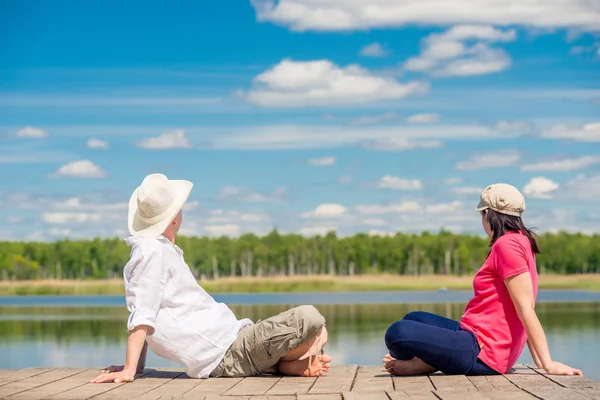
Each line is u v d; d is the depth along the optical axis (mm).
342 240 126188
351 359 11617
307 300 46094
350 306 32750
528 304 5430
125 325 19719
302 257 125625
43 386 5277
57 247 121188
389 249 124500
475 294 5746
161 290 5625
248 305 35938
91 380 5500
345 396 4637
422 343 5566
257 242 125000
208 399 4723
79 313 27609
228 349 5746
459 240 123062
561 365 5391
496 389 4902
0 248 119438
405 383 5281
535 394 4641
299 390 5027
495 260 5555
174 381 5547
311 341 5707
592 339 14195
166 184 5801
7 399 4703
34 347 13492
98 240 122062
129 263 5605
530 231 5652
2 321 21891
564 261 113125
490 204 5688
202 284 111812
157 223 5750
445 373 5703
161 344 5676
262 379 5633
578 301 36938
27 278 119688
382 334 15898
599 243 113812
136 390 5066
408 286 106812
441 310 27500
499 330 5578
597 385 4996
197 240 123500
